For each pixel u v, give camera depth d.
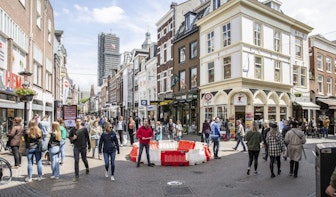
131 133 17.34
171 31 32.06
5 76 14.10
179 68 29.53
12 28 15.28
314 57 28.98
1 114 14.44
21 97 13.16
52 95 29.23
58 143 8.31
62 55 46.84
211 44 24.70
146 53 49.56
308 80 27.66
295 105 25.16
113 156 8.17
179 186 7.43
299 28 26.70
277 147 8.49
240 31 21.17
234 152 14.20
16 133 9.63
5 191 6.83
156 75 36.75
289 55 25.42
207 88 24.73
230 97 21.94
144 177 8.51
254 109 21.97
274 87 23.77
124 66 59.62
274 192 6.85
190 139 21.39
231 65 22.02
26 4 18.27
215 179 8.26
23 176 8.40
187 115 28.16
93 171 9.34
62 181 7.89
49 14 27.33
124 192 6.84
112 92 76.00
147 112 40.78
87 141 8.71
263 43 22.88
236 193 6.77
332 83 31.58
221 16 23.22
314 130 23.12
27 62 18.69
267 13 23.08
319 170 4.96
